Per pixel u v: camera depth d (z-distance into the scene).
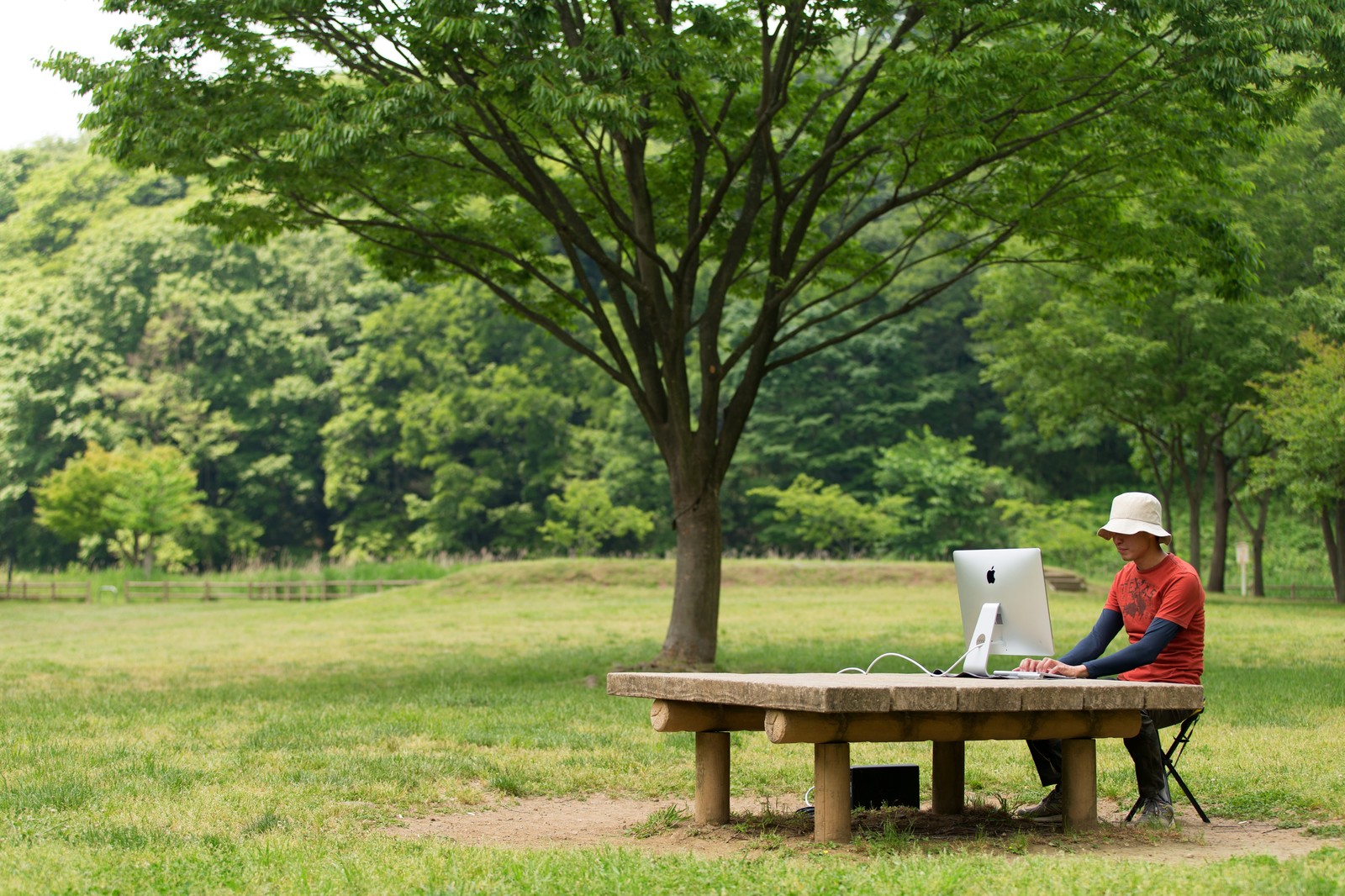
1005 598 5.89
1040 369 30.94
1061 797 6.13
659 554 52.62
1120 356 29.12
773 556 45.81
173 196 66.88
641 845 5.61
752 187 15.30
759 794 7.11
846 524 46.91
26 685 14.22
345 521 56.19
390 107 11.63
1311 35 11.56
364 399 54.53
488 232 16.45
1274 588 37.25
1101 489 53.31
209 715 10.81
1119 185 14.80
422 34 12.37
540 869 4.69
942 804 6.27
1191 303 27.61
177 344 56.91
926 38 13.20
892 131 14.64
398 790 7.04
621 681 6.06
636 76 12.16
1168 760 6.01
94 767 7.72
